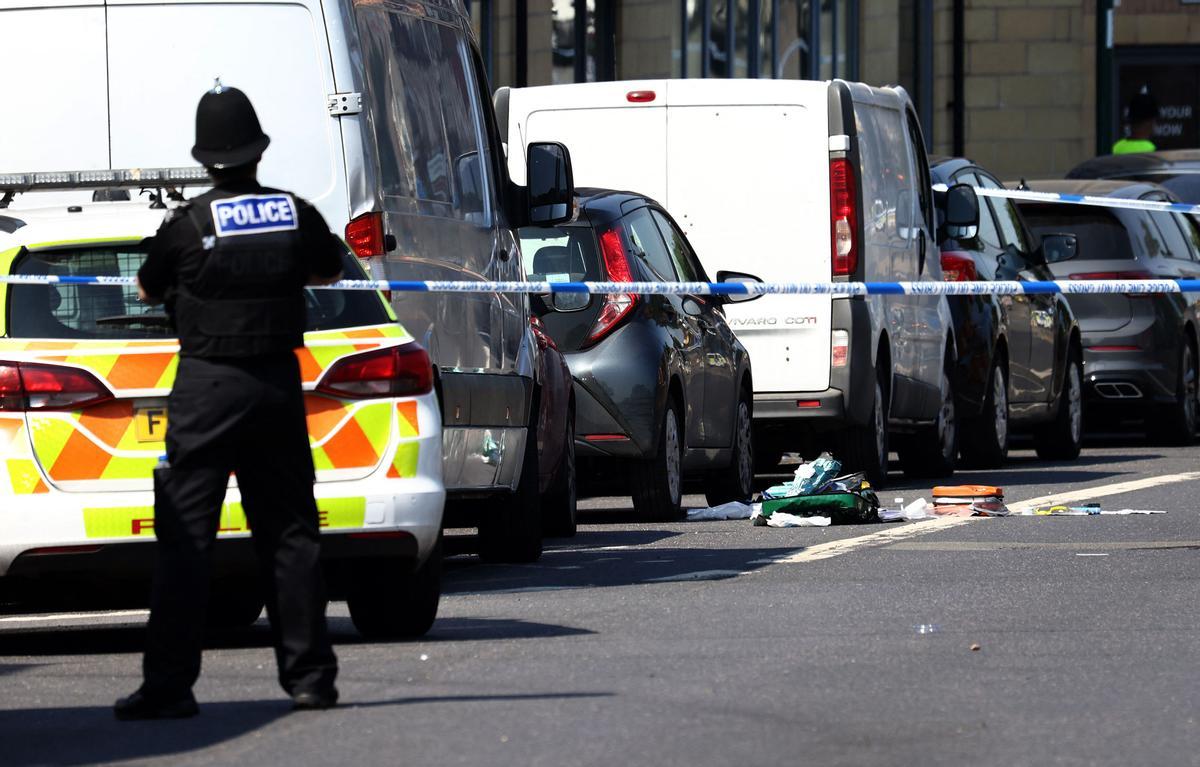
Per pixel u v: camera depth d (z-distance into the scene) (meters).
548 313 50.84
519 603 36.53
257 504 26.42
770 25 112.69
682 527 50.84
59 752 24.23
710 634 32.03
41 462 31.20
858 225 59.41
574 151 60.06
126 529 31.11
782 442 64.88
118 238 32.88
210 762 23.39
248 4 38.12
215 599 36.66
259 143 26.56
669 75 104.06
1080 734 24.50
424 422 32.16
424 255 39.16
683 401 53.06
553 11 98.69
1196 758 23.28
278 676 26.67
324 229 26.66
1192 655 29.94
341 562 31.98
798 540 46.56
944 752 23.48
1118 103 148.00
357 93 37.88
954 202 68.44
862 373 59.78
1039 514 51.75
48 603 39.38
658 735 24.27
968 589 37.12
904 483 65.56
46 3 38.53
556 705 26.16
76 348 31.50
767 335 59.91
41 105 38.50
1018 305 72.00
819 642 31.11
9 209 36.88
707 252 59.91
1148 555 42.41
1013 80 134.75
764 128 59.72
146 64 38.41
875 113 63.12
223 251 26.06
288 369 26.34
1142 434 91.50
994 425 70.38
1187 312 83.19
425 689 27.55
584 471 52.59
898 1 126.88
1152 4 147.25
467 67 43.56
